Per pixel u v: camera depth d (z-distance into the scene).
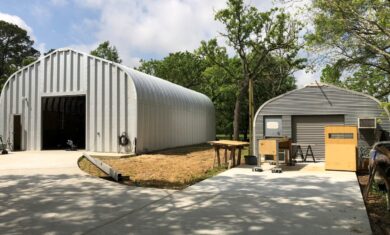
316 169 11.42
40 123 18.47
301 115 14.00
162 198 6.75
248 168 11.73
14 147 18.59
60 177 9.09
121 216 5.47
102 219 5.30
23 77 19.05
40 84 18.59
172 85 22.88
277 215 5.56
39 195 6.97
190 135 23.67
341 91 13.43
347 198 6.86
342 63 12.25
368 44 10.52
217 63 27.17
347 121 13.28
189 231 4.73
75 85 17.83
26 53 56.75
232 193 7.30
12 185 8.01
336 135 13.52
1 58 53.62
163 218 5.36
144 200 6.56
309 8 10.76
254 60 26.38
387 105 11.57
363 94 13.09
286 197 6.93
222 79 33.34
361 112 13.09
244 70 24.86
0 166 11.35
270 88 32.94
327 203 6.42
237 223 5.11
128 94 16.67
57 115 20.23
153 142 18.02
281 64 28.06
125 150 16.48
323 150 13.73
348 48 11.49
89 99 17.44
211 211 5.79
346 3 9.86
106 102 17.08
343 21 10.19
